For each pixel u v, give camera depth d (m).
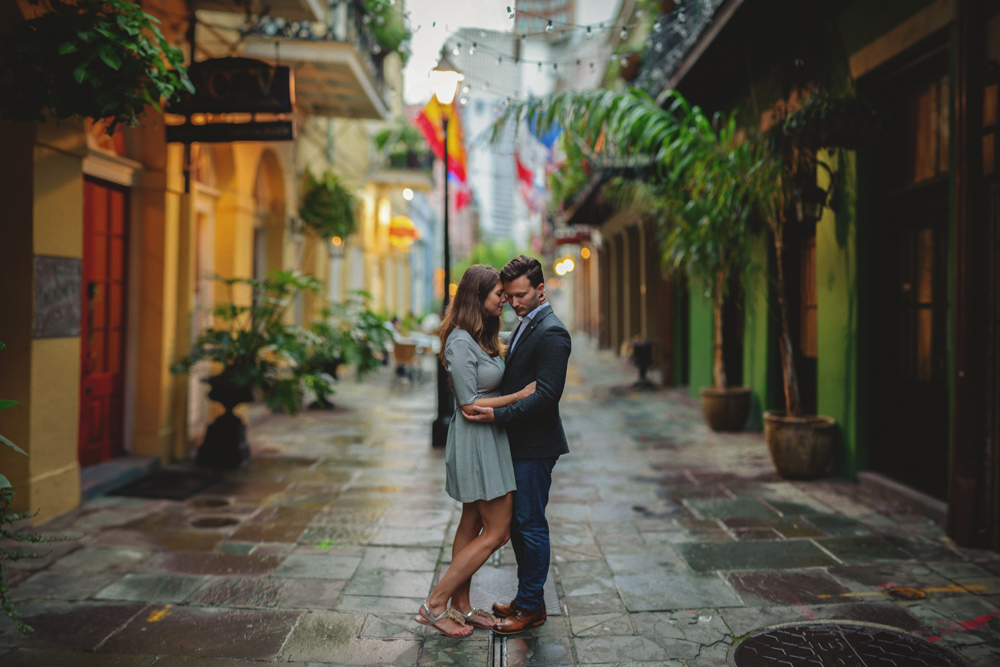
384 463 6.74
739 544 4.37
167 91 3.89
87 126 5.75
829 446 5.81
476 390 3.09
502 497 3.15
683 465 6.55
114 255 6.36
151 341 6.55
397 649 3.07
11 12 4.44
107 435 6.32
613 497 5.48
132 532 4.63
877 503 5.18
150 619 3.35
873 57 5.44
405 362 13.20
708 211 6.66
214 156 8.42
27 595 3.61
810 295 7.36
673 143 6.45
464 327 3.14
